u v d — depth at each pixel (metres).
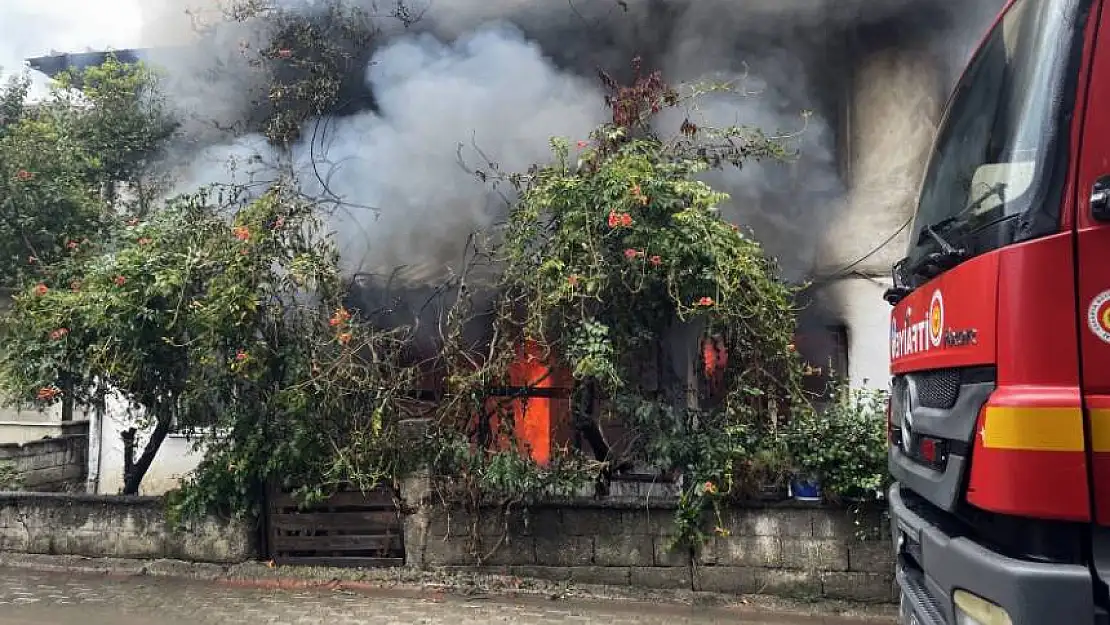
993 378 2.12
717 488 4.93
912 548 2.98
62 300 5.74
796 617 4.76
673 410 5.12
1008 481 2.01
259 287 5.41
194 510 5.74
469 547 5.42
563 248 5.02
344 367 5.37
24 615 4.91
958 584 2.24
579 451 5.40
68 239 6.96
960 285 2.33
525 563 5.36
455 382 5.30
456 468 5.39
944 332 2.46
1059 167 2.05
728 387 5.11
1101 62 2.05
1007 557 2.07
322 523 5.68
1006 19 2.79
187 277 5.41
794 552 4.98
